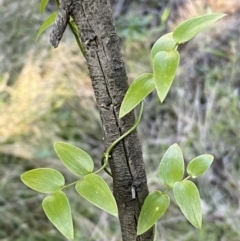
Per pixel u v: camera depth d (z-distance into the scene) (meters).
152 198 0.37
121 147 0.37
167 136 1.26
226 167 1.19
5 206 1.13
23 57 1.44
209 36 1.43
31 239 1.08
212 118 1.25
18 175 1.18
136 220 0.39
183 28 0.33
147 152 1.21
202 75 1.37
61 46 1.41
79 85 1.36
